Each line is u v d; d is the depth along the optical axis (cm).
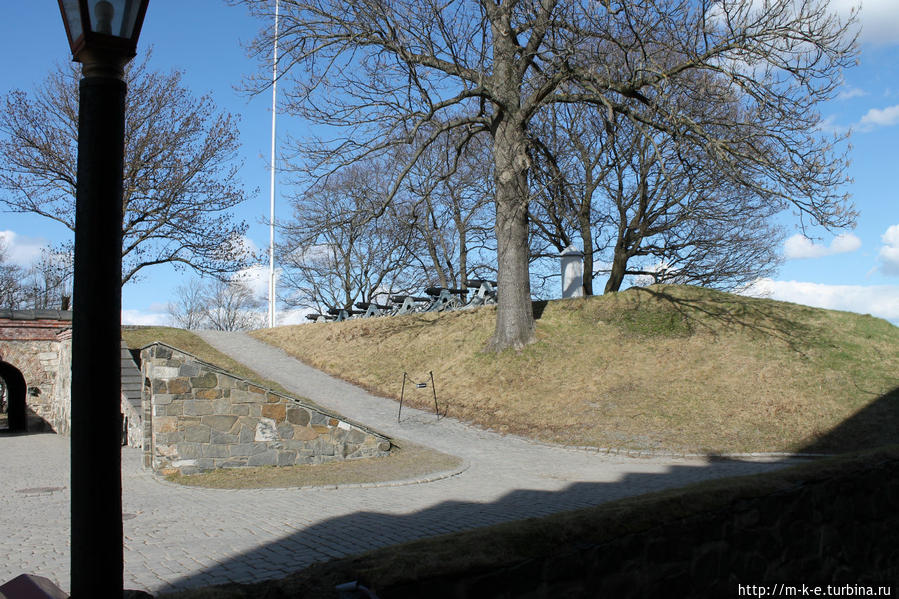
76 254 285
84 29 286
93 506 274
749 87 1677
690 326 2025
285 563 645
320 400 2048
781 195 1648
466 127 2230
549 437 1565
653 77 1753
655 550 412
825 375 1642
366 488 1090
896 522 618
